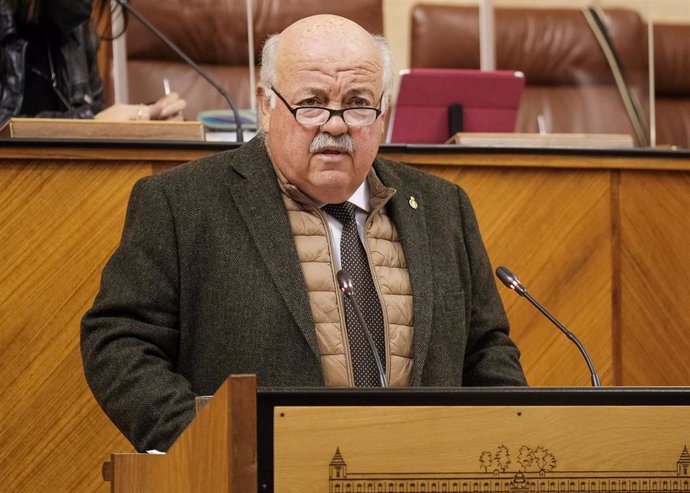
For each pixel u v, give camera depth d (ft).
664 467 14.15
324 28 19.71
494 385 20.88
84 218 23.93
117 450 23.44
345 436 13.60
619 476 14.05
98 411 23.50
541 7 45.62
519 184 26.48
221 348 19.39
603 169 26.84
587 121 42.98
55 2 29.01
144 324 19.40
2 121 29.07
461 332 20.74
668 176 27.14
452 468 13.74
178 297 19.79
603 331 26.55
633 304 26.76
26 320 23.52
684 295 27.02
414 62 42.04
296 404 13.56
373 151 19.76
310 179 19.65
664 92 44.91
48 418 23.39
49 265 23.71
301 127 19.39
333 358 19.48
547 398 13.98
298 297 19.39
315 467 13.52
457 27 42.37
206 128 30.07
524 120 42.27
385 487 13.61
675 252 27.04
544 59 43.06
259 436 13.48
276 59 19.89
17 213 23.67
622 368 26.55
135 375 18.58
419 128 30.14
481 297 21.77
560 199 26.63
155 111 28.81
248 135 29.40
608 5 49.83
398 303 20.16
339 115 19.35
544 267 26.48
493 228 26.35
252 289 19.47
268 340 19.22
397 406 13.71
